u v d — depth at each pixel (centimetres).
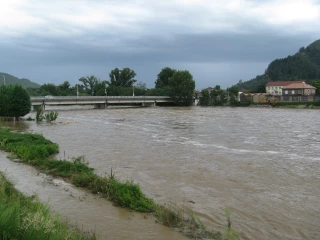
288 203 1376
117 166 2044
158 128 4278
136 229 1094
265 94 12019
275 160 2234
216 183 1669
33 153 2200
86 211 1251
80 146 2828
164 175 1825
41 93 14025
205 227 1122
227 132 3806
